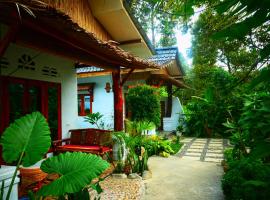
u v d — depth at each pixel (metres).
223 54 10.32
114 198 3.88
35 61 5.61
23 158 2.24
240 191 2.99
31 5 2.26
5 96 4.85
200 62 12.77
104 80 9.27
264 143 0.91
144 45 7.28
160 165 6.48
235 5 0.78
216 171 5.86
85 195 2.55
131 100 9.17
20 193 3.43
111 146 6.04
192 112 12.83
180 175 5.52
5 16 2.57
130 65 5.88
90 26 5.96
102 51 4.17
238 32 0.75
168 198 4.16
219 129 12.09
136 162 5.45
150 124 7.11
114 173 5.12
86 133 6.40
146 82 10.52
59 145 6.15
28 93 5.41
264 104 1.34
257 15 0.72
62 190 1.95
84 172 2.11
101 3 5.82
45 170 2.20
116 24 6.42
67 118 6.59
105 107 9.21
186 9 1.14
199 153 8.23
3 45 2.69
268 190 2.23
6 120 4.84
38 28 2.97
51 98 6.06
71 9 5.16
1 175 2.41
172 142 10.20
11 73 4.98
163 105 14.23
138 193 4.10
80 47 3.89
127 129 7.18
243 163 3.43
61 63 6.41
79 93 9.76
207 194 4.33
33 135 2.39
